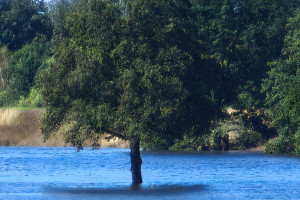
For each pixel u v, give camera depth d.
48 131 125.50
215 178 154.62
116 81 117.38
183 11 125.06
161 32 119.81
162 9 121.88
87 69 116.19
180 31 122.81
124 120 115.38
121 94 117.00
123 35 120.06
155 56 119.25
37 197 120.50
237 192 128.38
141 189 131.75
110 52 119.75
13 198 119.62
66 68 121.31
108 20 120.31
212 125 139.62
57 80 119.62
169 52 117.44
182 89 115.62
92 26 120.31
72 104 121.06
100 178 155.62
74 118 119.25
